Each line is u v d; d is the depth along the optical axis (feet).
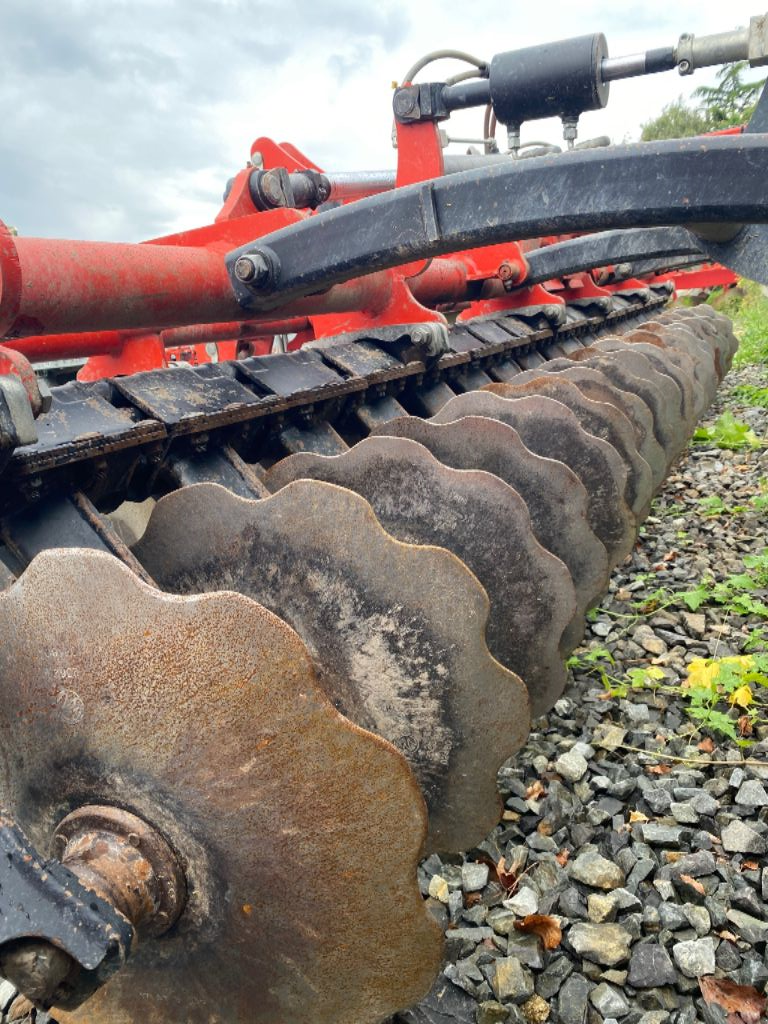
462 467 9.37
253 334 15.39
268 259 9.68
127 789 4.70
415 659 6.29
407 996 4.93
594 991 6.47
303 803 4.46
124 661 4.46
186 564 6.81
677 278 39.68
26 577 4.59
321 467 8.34
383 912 4.66
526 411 10.40
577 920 7.13
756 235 9.09
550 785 8.79
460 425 9.29
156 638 4.35
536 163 8.25
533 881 7.61
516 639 8.06
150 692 4.46
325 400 10.69
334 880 4.58
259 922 4.78
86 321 8.28
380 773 4.35
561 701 10.37
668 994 6.43
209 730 4.42
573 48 9.69
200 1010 5.26
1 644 4.79
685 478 19.11
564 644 9.45
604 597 13.25
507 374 16.58
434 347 12.16
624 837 8.07
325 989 4.90
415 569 6.11
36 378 6.26
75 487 7.32
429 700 6.36
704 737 9.70
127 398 8.26
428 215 8.84
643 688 10.70
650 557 14.92
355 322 12.62
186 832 4.64
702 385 19.17
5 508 6.90
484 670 6.19
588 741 9.61
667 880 7.47
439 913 7.28
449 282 15.66
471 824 6.73
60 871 4.13
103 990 5.46
